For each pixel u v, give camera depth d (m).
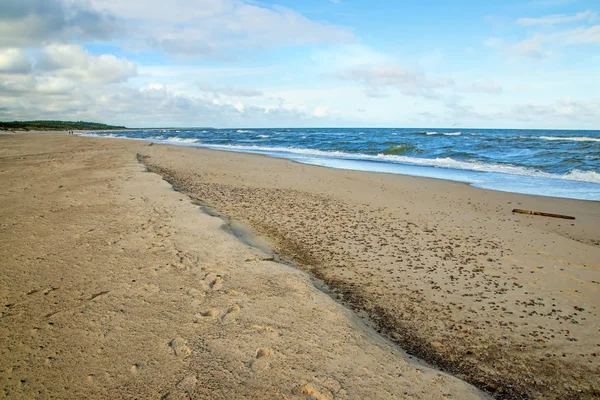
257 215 8.39
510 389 3.10
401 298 4.63
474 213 8.81
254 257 5.36
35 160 17.77
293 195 10.60
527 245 6.52
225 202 9.56
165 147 28.41
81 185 10.59
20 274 4.65
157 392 2.66
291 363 3.01
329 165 18.94
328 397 2.64
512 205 9.66
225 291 4.26
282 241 6.70
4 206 8.19
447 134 59.03
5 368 2.91
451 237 6.96
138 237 6.07
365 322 4.02
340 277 5.23
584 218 8.43
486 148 26.83
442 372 3.11
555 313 4.27
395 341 3.74
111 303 3.94
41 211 7.71
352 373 2.93
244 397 2.62
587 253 6.11
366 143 34.47
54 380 2.78
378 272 5.39
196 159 19.58
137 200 8.60
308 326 3.59
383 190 11.46
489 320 4.14
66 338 3.31
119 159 17.61
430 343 3.73
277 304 3.99
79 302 3.96
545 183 13.41
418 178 13.73
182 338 3.32
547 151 22.88
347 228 7.48
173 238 6.03
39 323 3.55
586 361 3.46
